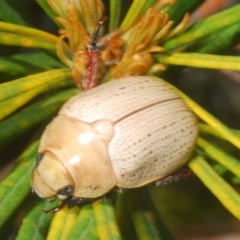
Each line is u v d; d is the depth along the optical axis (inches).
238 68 4.5
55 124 4.9
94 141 4.9
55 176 4.8
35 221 4.5
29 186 4.5
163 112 4.9
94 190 4.9
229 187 4.3
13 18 5.2
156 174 5.0
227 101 8.7
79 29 4.8
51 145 4.9
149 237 4.6
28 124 4.8
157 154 4.9
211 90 8.7
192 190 8.0
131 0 6.8
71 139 4.9
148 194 5.0
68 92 5.1
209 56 4.6
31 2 7.5
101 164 4.9
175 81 8.5
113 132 4.9
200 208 7.9
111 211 4.4
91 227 4.3
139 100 4.9
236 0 7.9
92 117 4.9
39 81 4.6
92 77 4.9
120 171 4.9
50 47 4.8
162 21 4.7
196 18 7.0
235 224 7.9
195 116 4.9
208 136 5.0
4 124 4.7
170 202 7.9
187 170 5.2
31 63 5.2
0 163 7.6
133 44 4.8
